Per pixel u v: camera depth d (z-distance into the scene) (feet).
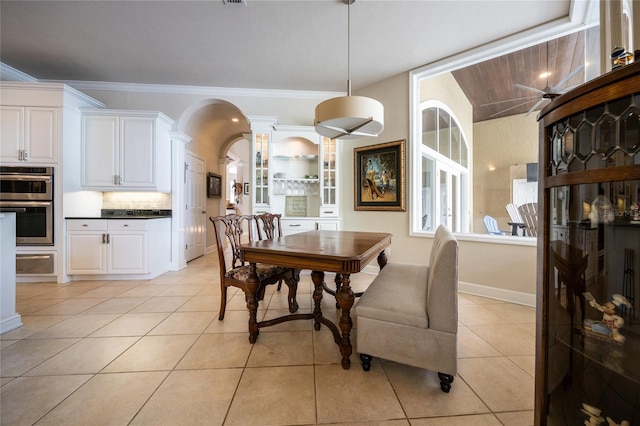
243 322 7.41
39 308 8.31
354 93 13.11
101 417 4.05
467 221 14.42
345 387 4.74
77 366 5.32
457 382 4.89
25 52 10.09
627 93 2.25
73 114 11.22
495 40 9.22
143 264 11.37
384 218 12.32
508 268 9.03
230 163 30.71
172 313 8.01
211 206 19.06
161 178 12.45
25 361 5.48
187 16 8.15
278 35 9.04
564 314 3.05
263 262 6.05
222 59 10.56
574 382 2.98
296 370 5.23
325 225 12.75
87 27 8.66
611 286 2.64
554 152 3.09
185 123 14.17
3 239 6.72
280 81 12.44
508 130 13.88
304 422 3.98
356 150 13.08
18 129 10.44
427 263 11.13
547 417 3.17
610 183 2.56
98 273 11.03
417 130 11.60
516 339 6.43
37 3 7.59
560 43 9.14
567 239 2.98
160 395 4.52
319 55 10.23
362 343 5.15
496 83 12.41
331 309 8.36
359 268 5.16
